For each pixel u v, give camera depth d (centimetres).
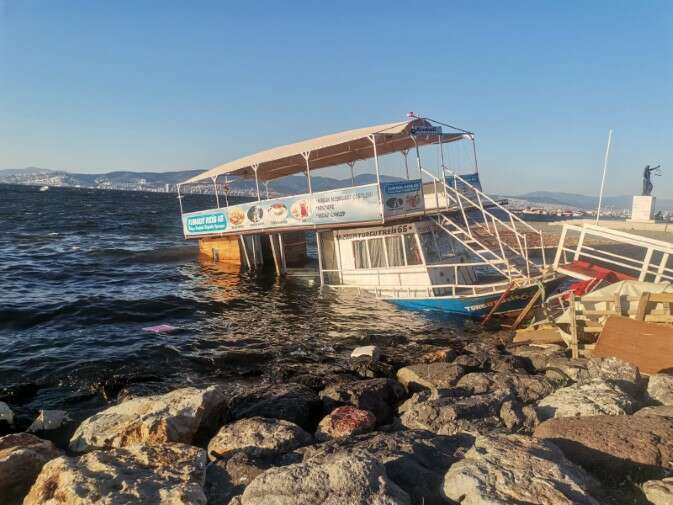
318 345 1656
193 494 614
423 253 2016
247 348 1622
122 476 648
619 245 3522
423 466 686
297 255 3269
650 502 584
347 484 562
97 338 1692
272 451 787
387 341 1686
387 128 1955
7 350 1544
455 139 2342
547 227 4791
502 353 1466
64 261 3297
